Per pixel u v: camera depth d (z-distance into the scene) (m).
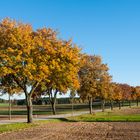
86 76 92.31
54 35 56.19
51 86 59.34
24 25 53.25
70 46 57.47
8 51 50.78
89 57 93.44
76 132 43.88
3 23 52.12
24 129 47.22
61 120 68.94
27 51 51.53
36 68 52.50
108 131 45.41
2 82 56.44
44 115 88.62
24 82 55.12
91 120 70.44
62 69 55.72
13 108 174.88
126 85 173.50
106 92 99.31
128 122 64.94
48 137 37.53
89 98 97.38
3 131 43.50
